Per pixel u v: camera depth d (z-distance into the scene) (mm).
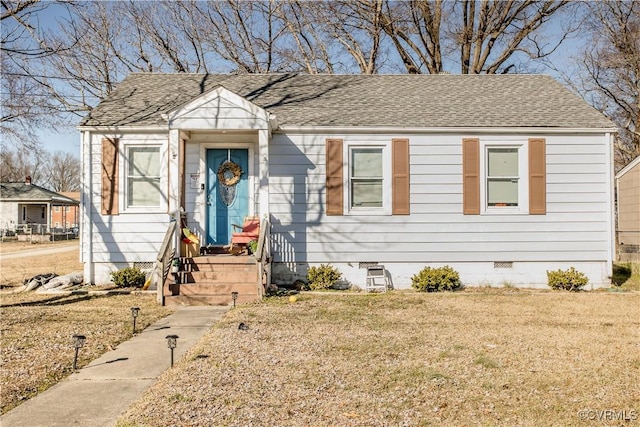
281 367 5578
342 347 6473
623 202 21969
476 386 4969
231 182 12695
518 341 6824
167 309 9562
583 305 9875
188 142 12609
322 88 14578
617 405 4473
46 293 11352
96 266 12344
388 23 24000
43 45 11164
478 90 14398
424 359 5918
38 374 5430
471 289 12109
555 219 12445
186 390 4820
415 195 12438
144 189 12469
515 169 12516
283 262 12367
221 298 10258
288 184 12430
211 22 25047
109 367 5750
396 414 4250
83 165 12312
